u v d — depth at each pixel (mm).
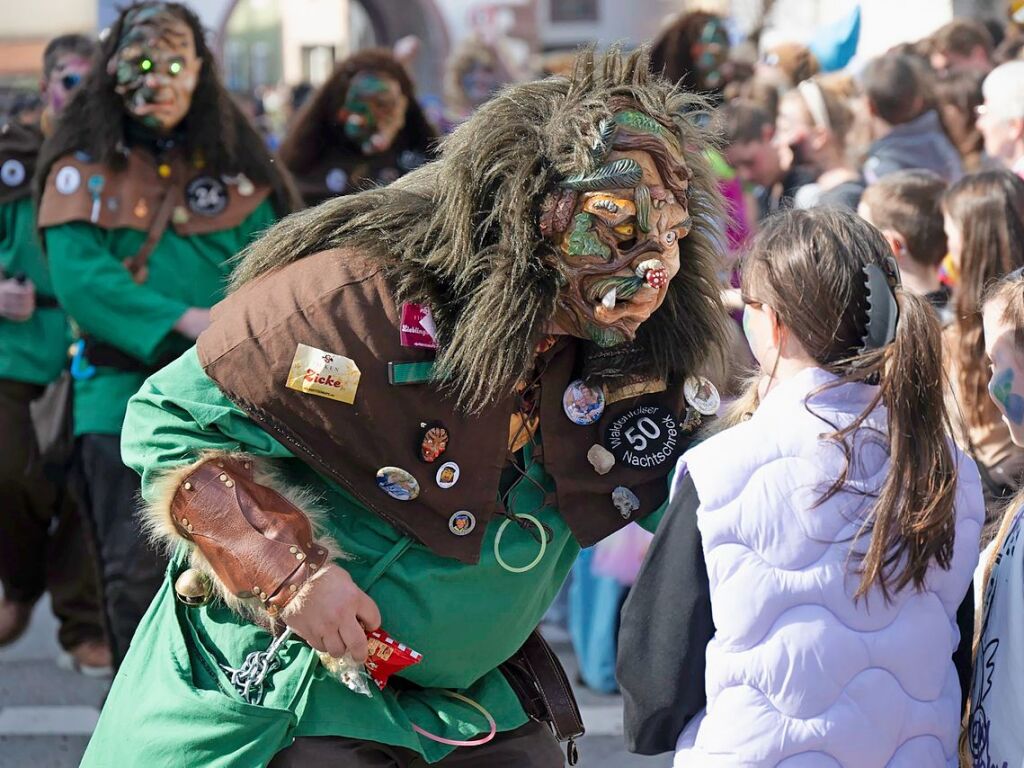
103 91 5492
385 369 3027
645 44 3121
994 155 6496
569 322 3111
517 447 3244
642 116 2959
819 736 2865
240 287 3250
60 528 6844
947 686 3027
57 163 5531
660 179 2979
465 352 3004
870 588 2912
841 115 7312
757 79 8477
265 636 3145
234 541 2982
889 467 2916
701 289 3277
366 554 3152
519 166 2961
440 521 3121
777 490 2928
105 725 3209
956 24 8602
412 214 3133
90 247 5457
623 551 6484
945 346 4746
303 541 2990
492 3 31359
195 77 5570
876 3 11531
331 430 3021
